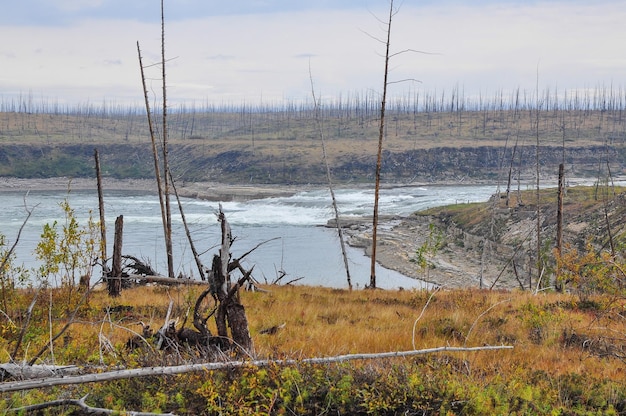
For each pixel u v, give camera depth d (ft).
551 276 132.46
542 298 65.05
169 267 99.66
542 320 45.34
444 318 48.55
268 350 33.60
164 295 68.08
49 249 46.88
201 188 571.28
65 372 24.91
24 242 208.33
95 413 21.49
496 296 67.72
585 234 197.77
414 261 217.56
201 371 24.66
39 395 23.18
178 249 193.06
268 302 65.36
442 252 247.50
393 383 24.39
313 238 273.33
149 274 84.48
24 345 33.63
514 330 45.34
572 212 226.99
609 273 59.93
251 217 356.59
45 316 42.68
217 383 23.67
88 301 50.19
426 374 25.88
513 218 246.47
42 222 292.81
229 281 32.45
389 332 43.21
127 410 22.43
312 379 24.62
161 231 265.75
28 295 48.26
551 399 26.18
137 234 254.68
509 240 228.22
